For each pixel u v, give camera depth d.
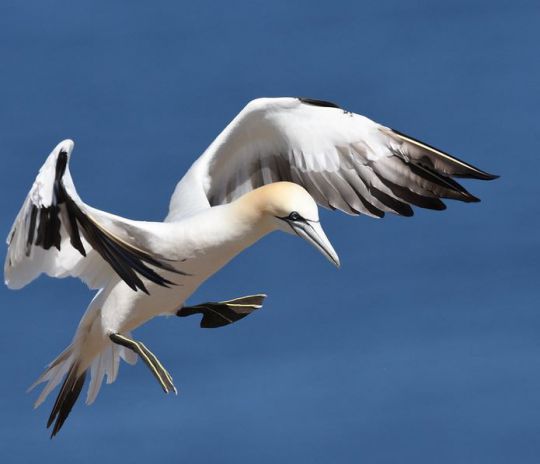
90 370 15.55
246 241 14.23
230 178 15.47
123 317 14.38
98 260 14.35
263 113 15.08
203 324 15.87
